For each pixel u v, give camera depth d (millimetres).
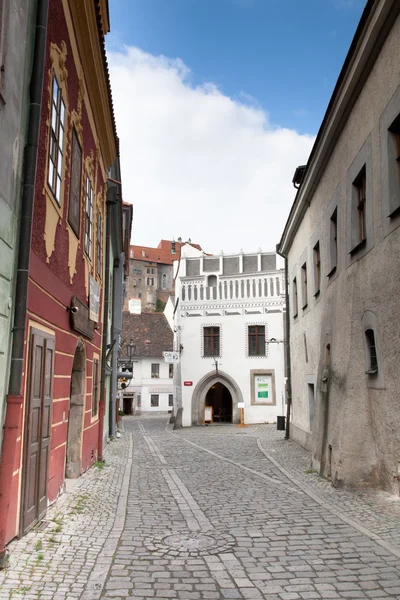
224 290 35062
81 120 9570
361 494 8539
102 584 4578
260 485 10000
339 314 10953
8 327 5273
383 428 8531
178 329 35531
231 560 5332
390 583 4633
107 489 9422
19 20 5461
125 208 21766
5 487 4988
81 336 10023
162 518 7281
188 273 35906
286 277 20781
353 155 10461
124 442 20469
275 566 5133
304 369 16812
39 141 6293
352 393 9391
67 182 8250
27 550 5312
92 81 10398
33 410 6160
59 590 4387
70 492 8703
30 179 5680
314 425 12688
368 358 9414
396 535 6117
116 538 6117
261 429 28297
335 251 12398
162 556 5469
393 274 8164
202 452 16469
